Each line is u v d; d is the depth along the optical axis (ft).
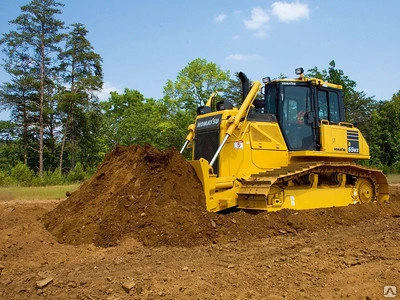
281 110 33.06
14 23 140.36
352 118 143.95
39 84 143.64
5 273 19.34
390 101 146.72
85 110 153.17
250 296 16.08
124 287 16.65
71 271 19.40
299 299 15.90
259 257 21.42
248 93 31.91
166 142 123.34
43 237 25.23
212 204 28.45
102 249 23.43
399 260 20.54
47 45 143.54
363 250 22.40
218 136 31.35
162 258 21.47
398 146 129.29
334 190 34.71
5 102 142.41
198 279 17.69
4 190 75.36
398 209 36.17
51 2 142.51
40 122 143.43
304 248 23.22
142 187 27.66
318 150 34.22
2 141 151.84
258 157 31.60
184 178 27.73
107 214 26.22
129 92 184.85
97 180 30.58
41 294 16.62
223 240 24.93
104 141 158.92
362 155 37.09
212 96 38.01
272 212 28.86
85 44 153.79
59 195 67.87
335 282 17.61
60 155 158.61
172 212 25.67
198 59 116.16
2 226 28.86
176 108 120.47
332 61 127.75
